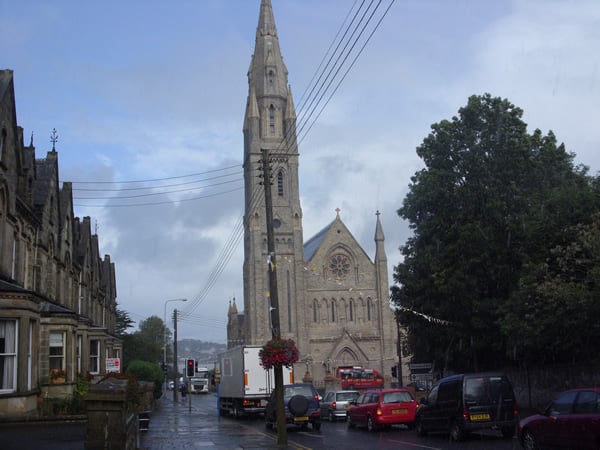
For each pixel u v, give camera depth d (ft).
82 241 166.71
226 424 124.16
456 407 79.51
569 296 91.56
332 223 319.27
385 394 102.06
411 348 174.29
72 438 63.87
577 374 115.03
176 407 210.59
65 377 104.68
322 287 311.88
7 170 91.50
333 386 232.94
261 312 306.76
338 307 311.06
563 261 98.43
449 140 137.90
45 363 104.27
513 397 79.61
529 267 105.81
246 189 337.93
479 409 78.33
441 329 137.08
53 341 107.14
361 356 304.09
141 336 378.32
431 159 141.08
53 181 123.65
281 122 335.26
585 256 98.63
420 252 139.64
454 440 79.97
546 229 112.57
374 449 72.59
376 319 312.50
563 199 112.37
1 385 82.64
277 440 82.17
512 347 119.14
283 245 314.14
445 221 135.95
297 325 304.09
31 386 88.69
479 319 125.18
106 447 50.24
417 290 138.31
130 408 71.72
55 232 125.08
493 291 129.90
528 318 103.14
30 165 108.58
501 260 125.29
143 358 353.51
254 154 327.47
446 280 128.26
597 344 103.45
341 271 315.37
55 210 125.29
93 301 182.60
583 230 96.17
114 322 241.14
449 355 142.41
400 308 146.00
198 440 88.43
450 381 82.84
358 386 230.27
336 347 301.63
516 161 131.34
